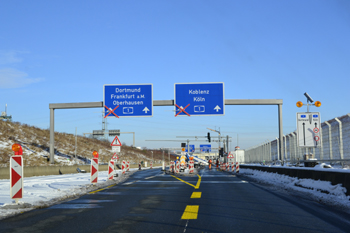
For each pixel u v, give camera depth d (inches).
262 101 1291.8
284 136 1389.0
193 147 4020.7
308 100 844.6
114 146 1130.0
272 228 291.9
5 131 2497.5
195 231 280.2
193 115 1274.6
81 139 3570.4
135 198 500.1
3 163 1824.6
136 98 1296.8
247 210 385.7
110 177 923.4
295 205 425.7
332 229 289.1
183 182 842.8
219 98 1277.1
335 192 498.3
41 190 608.1
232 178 1023.6
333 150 834.2
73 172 1584.6
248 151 2365.9
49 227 297.0
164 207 409.1
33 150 2305.6
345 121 764.6
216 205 425.4
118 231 281.1
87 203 446.0
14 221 323.3
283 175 841.5
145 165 3422.7
